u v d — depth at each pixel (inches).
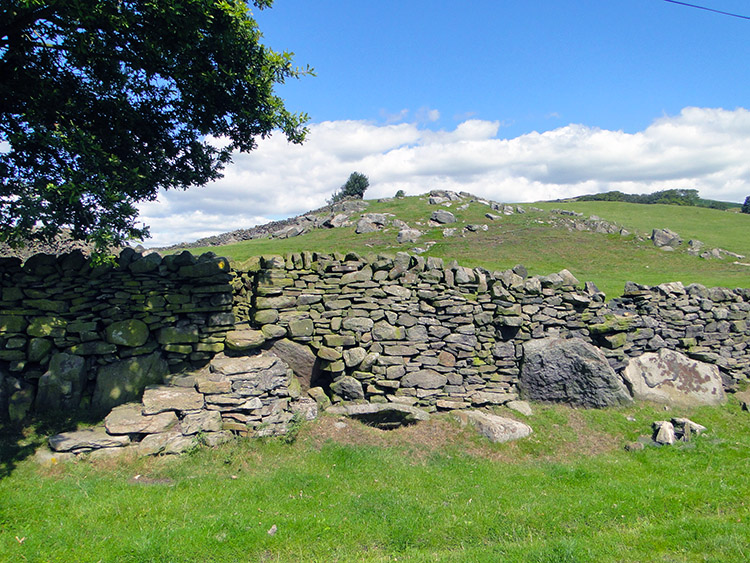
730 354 497.0
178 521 217.8
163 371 343.0
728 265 1011.3
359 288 388.2
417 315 398.6
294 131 386.3
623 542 213.8
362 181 2383.1
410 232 1210.6
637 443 366.0
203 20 300.4
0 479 247.4
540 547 205.8
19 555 184.1
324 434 333.7
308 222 1517.0
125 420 287.3
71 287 328.5
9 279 319.0
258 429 316.5
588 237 1239.5
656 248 1152.2
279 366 337.1
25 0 244.2
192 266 354.6
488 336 418.0
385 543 214.2
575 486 288.7
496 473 308.5
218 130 385.4
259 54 349.4
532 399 418.3
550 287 439.2
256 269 381.1
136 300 341.7
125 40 302.2
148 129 362.9
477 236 1233.4
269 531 213.8
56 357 318.0
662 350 462.6
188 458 283.4
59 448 267.3
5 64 297.9
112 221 274.4
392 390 388.5
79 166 283.9
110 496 234.5
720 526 226.5
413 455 328.2
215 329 357.7
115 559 185.3
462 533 223.0
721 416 430.3
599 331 439.2
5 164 299.3
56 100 308.8
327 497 255.9
